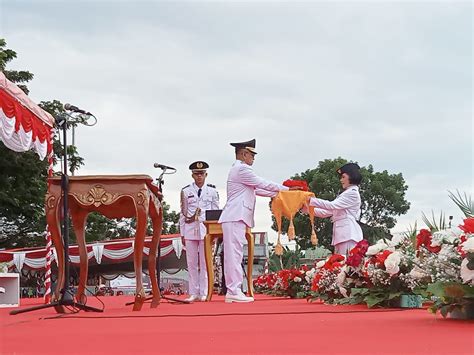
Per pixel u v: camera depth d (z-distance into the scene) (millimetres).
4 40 20188
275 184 7035
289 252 15406
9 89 6555
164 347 2193
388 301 4801
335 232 6965
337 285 5672
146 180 5086
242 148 7301
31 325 3396
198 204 9172
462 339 2326
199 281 9094
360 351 1994
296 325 3141
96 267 17594
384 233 7398
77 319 3959
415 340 2311
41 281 16766
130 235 29812
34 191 19938
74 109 5047
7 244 21125
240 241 7160
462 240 3281
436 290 3201
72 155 19297
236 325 3215
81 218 5516
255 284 12727
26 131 7207
